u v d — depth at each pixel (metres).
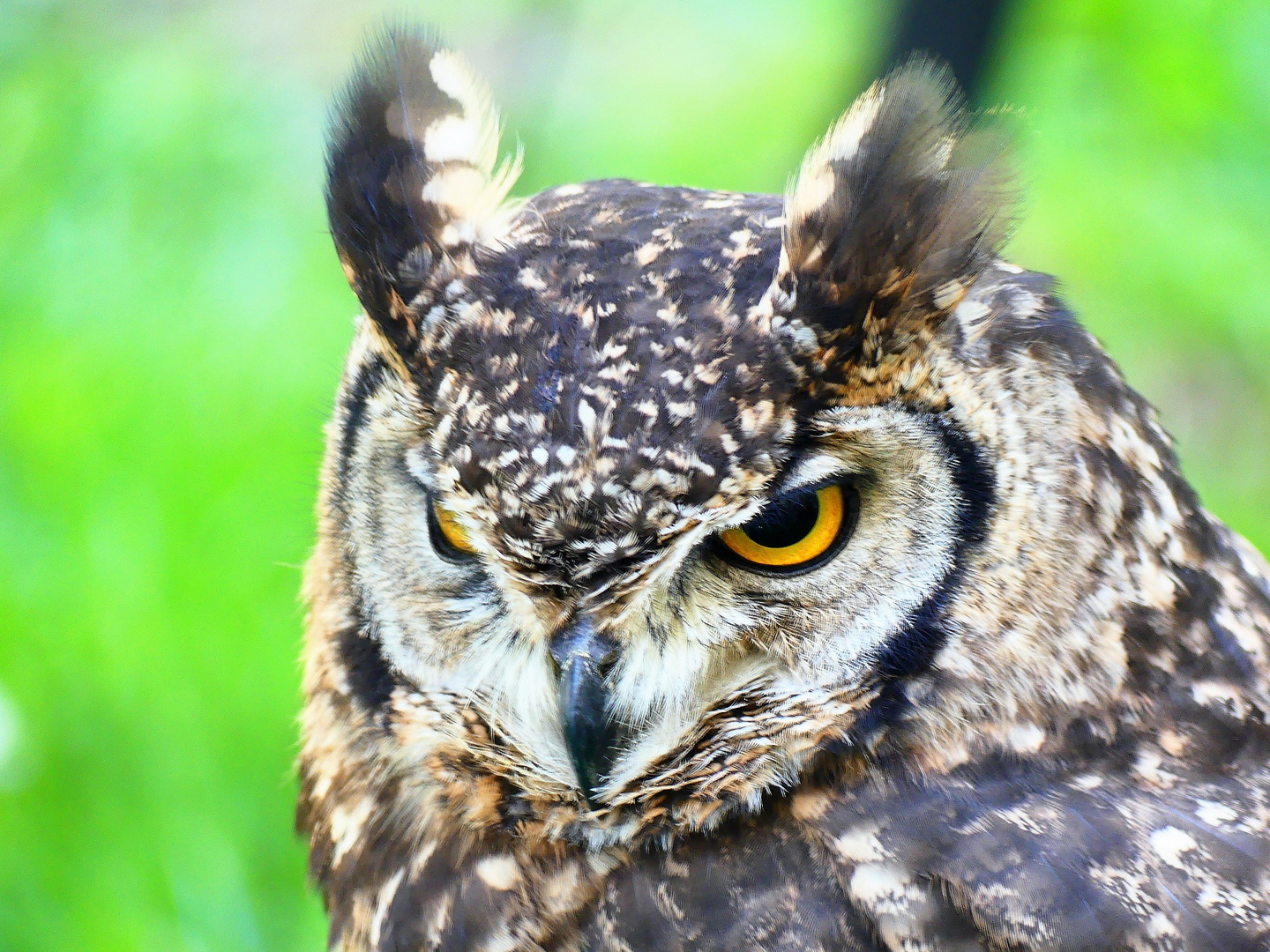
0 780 2.29
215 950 2.29
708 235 2.11
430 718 2.13
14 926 2.28
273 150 2.67
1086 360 2.12
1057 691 2.11
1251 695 2.12
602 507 2.09
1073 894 2.09
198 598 2.33
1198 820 2.10
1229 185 2.82
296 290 2.53
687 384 2.09
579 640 2.10
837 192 2.10
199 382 2.44
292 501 2.34
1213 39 2.87
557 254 2.10
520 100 3.00
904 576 2.10
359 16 3.22
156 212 2.58
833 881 2.11
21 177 2.61
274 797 2.31
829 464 2.09
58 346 2.50
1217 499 2.78
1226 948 2.09
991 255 2.10
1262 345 2.85
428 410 2.10
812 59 3.00
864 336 2.09
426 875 2.13
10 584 2.33
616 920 2.11
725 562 2.10
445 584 2.12
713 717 2.11
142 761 2.31
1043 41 2.85
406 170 2.11
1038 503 2.10
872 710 2.11
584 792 2.11
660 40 3.14
